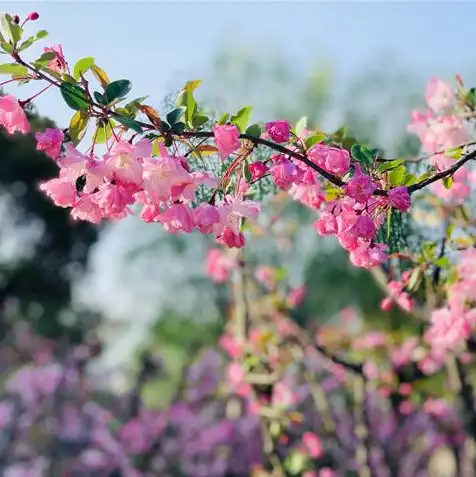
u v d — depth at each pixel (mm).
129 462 8547
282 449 4887
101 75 1733
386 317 7730
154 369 10422
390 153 2969
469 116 2662
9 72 1708
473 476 4137
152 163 1644
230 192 1997
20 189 10703
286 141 1903
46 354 11031
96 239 12094
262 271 4953
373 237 2025
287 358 4676
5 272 11469
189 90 1819
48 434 8492
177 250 11477
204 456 8539
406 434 7180
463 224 2977
